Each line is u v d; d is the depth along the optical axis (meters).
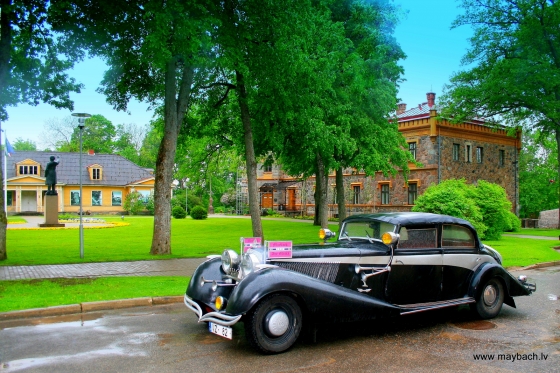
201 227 30.16
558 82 27.69
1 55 12.80
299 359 5.29
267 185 54.31
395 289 6.52
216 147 24.33
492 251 7.93
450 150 36.28
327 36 18.64
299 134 20.50
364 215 7.24
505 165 40.88
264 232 25.80
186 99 15.78
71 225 31.06
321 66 17.69
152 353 5.48
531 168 51.12
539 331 6.56
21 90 14.57
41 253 15.30
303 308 5.74
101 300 7.96
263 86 15.55
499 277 7.34
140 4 13.35
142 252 15.87
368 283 6.36
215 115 21.41
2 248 13.42
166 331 6.46
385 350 5.65
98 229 27.72
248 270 5.74
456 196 19.33
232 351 5.58
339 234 7.50
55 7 12.27
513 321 7.15
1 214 13.41
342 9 21.86
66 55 14.85
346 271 6.26
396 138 24.19
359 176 42.16
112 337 6.15
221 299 5.57
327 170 22.66
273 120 18.86
